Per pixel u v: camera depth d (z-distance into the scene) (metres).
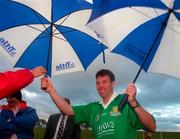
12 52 2.30
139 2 1.72
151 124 1.61
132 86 1.54
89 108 1.83
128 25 1.74
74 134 3.06
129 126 1.71
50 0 2.27
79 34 2.29
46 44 2.29
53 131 3.08
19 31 2.31
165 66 1.74
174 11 1.69
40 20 2.28
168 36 1.72
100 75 1.77
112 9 1.75
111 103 1.75
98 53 2.31
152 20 1.73
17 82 1.17
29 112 2.19
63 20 2.27
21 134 2.16
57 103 1.82
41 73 1.44
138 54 1.74
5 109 2.17
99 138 1.75
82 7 2.27
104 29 1.74
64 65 2.30
